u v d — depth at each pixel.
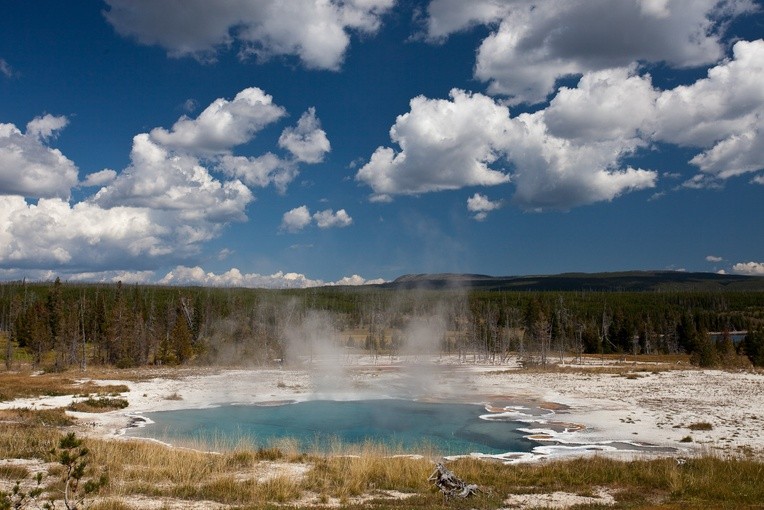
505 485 21.64
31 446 25.22
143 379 68.25
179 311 120.00
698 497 19.92
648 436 33.94
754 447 30.27
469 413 45.59
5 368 80.19
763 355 83.38
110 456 23.25
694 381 61.59
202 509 16.56
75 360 85.94
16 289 157.62
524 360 89.19
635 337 114.50
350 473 22.38
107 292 160.50
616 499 19.72
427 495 19.77
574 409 45.28
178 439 33.22
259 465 24.25
